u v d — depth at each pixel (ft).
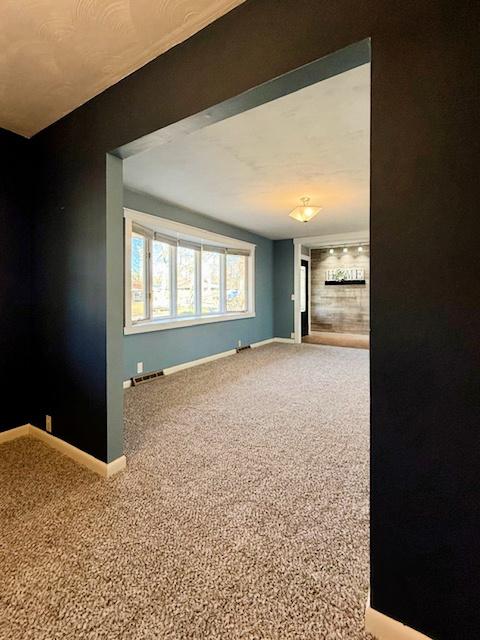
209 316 18.02
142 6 4.42
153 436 8.69
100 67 5.65
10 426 8.34
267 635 3.61
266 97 4.53
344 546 4.90
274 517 5.54
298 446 8.15
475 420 3.05
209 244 18.35
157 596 4.05
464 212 3.04
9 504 5.82
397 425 3.43
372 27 3.43
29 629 3.64
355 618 3.80
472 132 2.98
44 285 8.07
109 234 6.62
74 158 7.09
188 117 5.04
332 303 29.84
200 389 12.92
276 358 18.83
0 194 7.84
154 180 11.66
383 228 3.42
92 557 4.64
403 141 3.29
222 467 7.14
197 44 4.86
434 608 3.31
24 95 6.48
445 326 3.16
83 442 7.24
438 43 3.09
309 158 9.77
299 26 3.92
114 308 6.82
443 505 3.22
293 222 18.30
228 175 11.14
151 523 5.36
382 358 3.49
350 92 6.46
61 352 7.70
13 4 4.40
